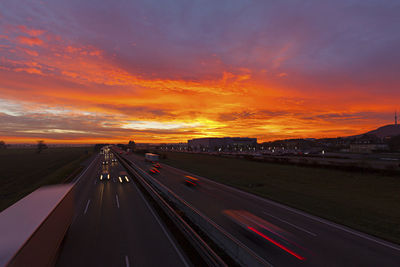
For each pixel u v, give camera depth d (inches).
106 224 665.6
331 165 1925.4
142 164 2760.8
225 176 1712.6
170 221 676.7
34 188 1389.0
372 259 471.8
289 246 517.0
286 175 1740.9
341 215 784.3
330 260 461.7
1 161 3774.6
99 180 1514.5
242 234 579.5
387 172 1535.4
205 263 447.8
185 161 3147.1
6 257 235.0
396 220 733.3
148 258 467.5
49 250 371.9
